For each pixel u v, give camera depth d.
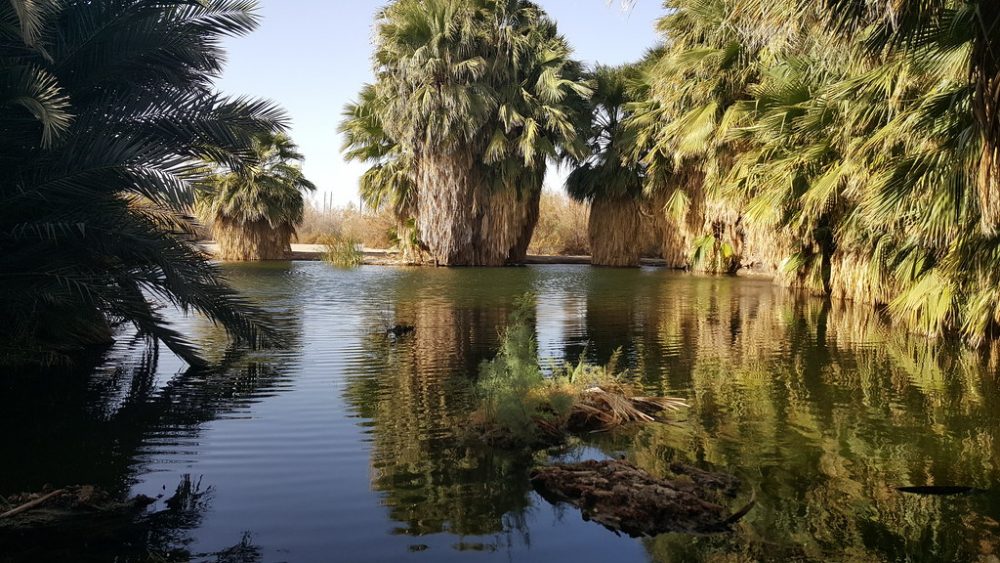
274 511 2.88
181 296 5.99
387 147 24.56
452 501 3.01
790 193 10.61
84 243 5.88
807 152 9.61
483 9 22.53
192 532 2.66
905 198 6.34
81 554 2.48
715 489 3.14
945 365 6.14
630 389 5.04
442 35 21.42
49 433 3.93
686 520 2.80
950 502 2.98
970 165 5.27
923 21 4.59
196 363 6.00
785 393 5.06
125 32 6.13
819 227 13.21
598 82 25.14
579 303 11.54
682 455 3.63
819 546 2.58
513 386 4.57
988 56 4.29
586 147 24.30
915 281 8.51
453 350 6.81
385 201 25.39
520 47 23.30
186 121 6.16
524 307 6.19
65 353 6.50
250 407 4.54
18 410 4.41
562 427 4.16
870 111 6.90
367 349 6.83
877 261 10.35
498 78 23.41
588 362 6.27
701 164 19.77
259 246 24.25
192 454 3.57
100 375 5.56
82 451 3.61
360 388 5.10
